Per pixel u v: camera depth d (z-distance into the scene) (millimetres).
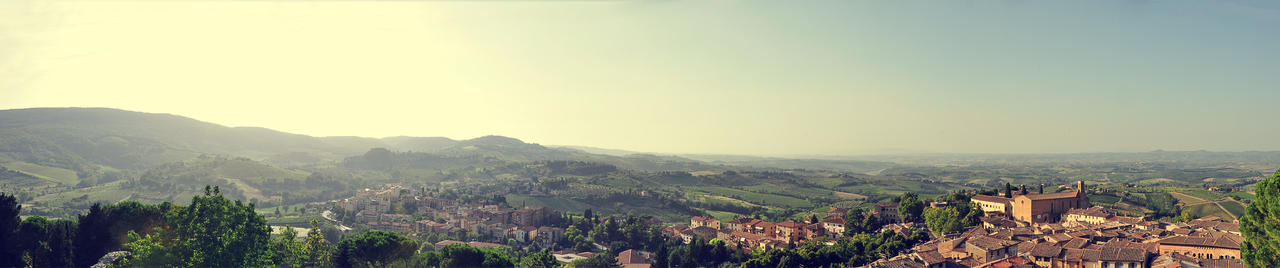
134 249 118250
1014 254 162375
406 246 158250
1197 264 130375
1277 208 97312
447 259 148875
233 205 121562
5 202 133125
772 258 186500
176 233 125625
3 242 131125
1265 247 100250
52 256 138625
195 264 113250
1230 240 138375
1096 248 149625
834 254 189750
